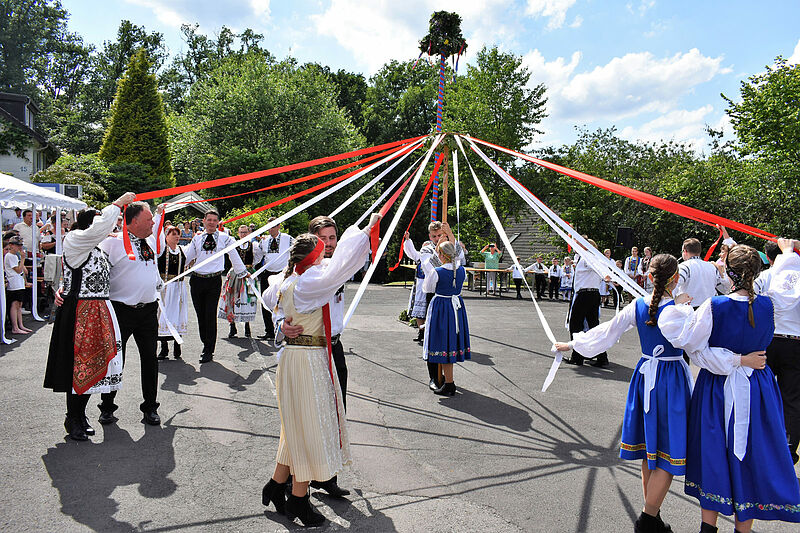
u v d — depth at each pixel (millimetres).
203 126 25922
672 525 2803
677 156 18438
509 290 18328
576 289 6965
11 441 3623
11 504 2781
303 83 27250
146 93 26203
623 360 7035
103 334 3721
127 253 3701
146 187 24812
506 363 6609
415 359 6609
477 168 20141
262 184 23828
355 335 8211
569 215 17438
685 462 2533
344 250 2557
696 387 2631
